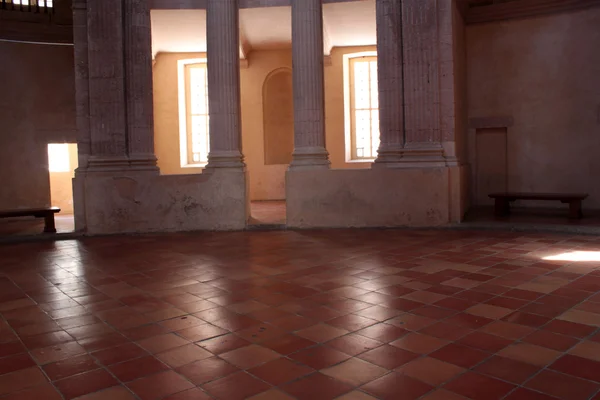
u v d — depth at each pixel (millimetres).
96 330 5645
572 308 5848
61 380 4402
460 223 11977
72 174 18797
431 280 7227
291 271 8078
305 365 4559
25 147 16453
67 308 6492
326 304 6297
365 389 4074
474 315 5715
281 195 19375
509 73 14773
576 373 4246
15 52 16266
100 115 12695
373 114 18766
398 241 10406
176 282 7641
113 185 12641
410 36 12203
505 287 6766
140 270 8531
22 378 4461
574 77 13984
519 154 14852
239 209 12797
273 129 19406
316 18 12727
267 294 6824
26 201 16484
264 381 4270
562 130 14242
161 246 10797
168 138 19359
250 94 19172
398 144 12445
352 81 18750
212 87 12875
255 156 19344
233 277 7824
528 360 4520
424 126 12234
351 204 12484
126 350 5035
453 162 12195
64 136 17031
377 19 12484
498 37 14820
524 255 8664
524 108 14664
